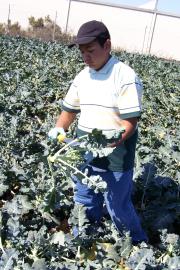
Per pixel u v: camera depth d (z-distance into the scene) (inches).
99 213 141.0
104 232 143.8
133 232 139.8
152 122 317.1
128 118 117.0
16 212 140.0
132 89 116.0
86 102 122.9
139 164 183.3
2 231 133.0
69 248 129.3
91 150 116.7
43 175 164.2
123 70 117.0
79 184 131.6
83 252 131.9
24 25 1560.0
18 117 247.6
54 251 127.5
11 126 227.6
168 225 158.7
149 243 152.4
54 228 151.3
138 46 1640.0
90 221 140.8
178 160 206.1
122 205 131.6
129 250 129.6
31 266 114.2
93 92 120.7
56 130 126.0
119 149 122.7
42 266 111.7
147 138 244.4
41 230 135.3
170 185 183.6
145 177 173.9
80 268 120.1
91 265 124.0
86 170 118.6
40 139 220.2
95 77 120.3
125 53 878.4
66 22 1587.1
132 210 136.2
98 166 125.3
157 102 388.2
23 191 159.3
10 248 118.0
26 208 150.3
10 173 176.2
